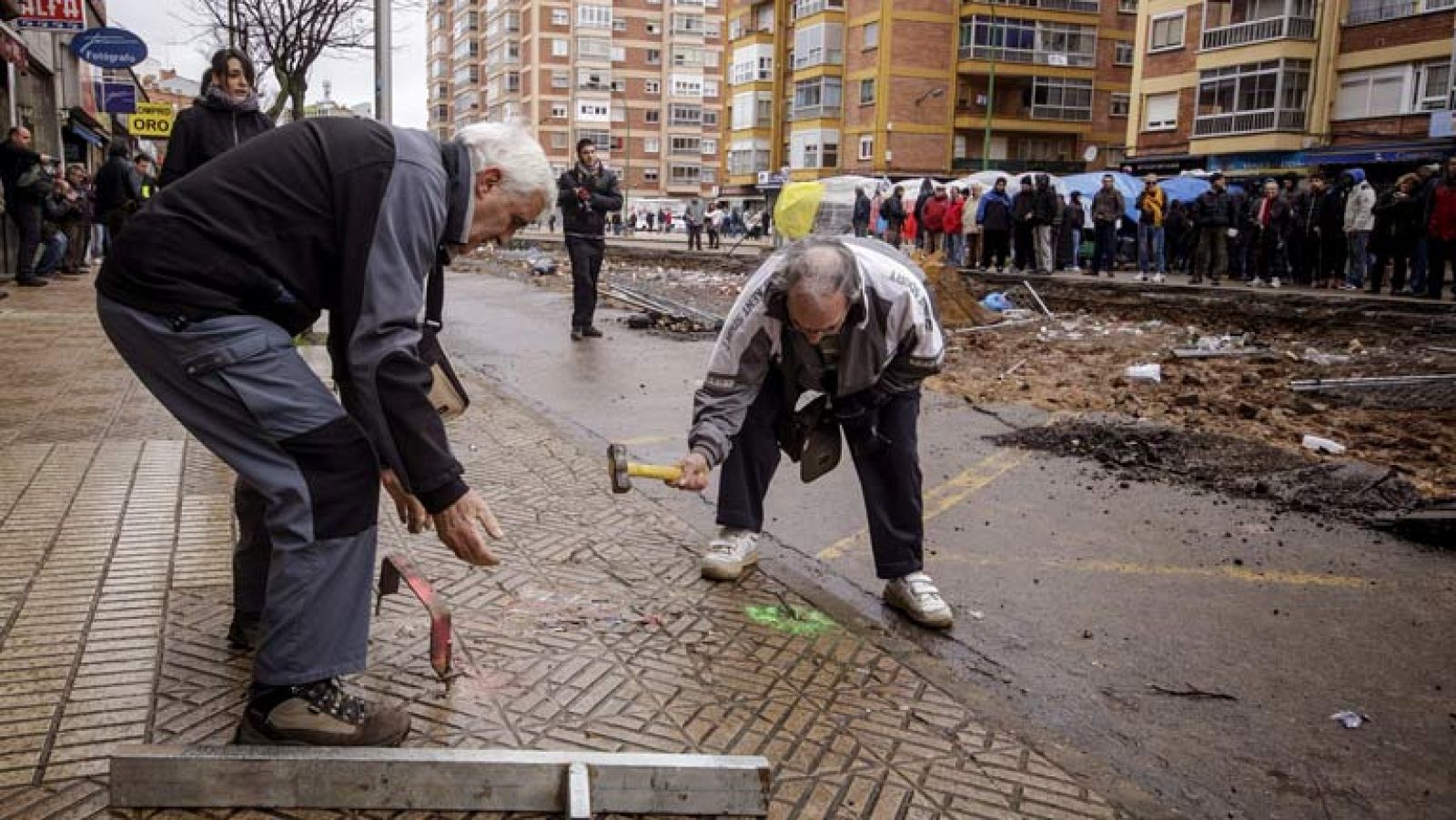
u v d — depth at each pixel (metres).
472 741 2.60
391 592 2.92
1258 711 3.13
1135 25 57.06
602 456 5.70
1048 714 3.08
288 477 2.31
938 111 55.28
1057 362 10.26
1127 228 26.81
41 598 3.34
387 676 2.93
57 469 4.84
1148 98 41.41
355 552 2.39
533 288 17.31
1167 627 3.73
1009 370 9.66
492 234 2.52
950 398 8.05
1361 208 17.89
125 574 3.56
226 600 3.37
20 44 15.10
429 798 2.30
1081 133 57.09
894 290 3.34
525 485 5.00
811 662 3.22
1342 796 2.68
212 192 2.25
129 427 5.78
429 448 2.32
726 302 15.12
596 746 2.62
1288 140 35.53
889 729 2.82
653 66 102.19
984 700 3.05
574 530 4.36
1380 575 4.27
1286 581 4.20
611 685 2.97
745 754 2.64
